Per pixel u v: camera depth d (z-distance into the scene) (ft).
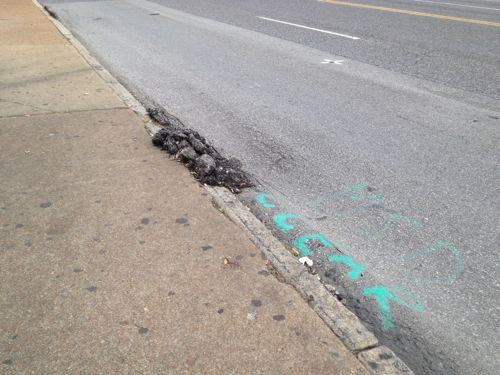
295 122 18.29
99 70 23.59
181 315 8.28
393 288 9.78
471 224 11.91
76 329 7.95
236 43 31.96
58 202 11.60
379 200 12.96
